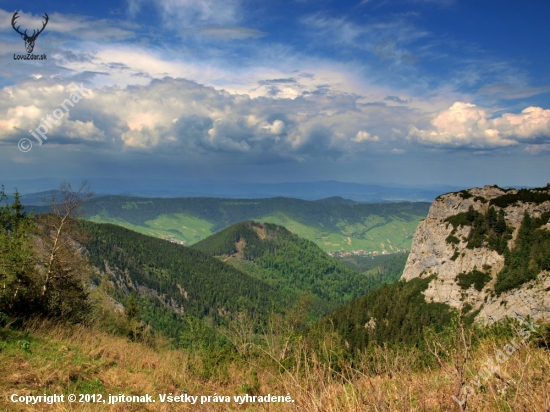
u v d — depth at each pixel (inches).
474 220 3582.7
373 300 3863.2
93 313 1434.5
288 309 1160.2
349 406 245.0
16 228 1022.4
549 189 3440.0
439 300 3348.9
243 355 740.0
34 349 617.9
